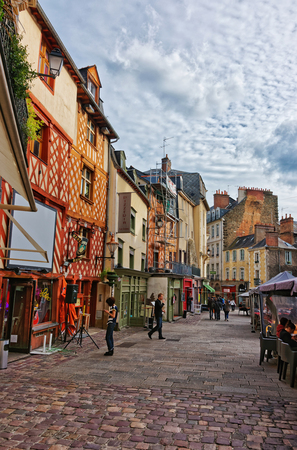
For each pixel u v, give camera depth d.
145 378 6.70
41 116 9.84
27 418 4.58
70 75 11.83
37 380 6.43
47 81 10.41
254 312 16.31
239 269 49.47
